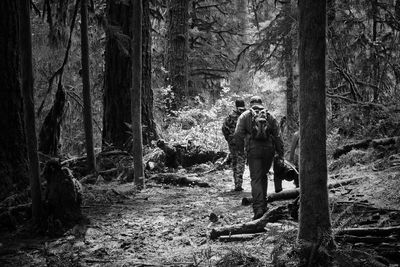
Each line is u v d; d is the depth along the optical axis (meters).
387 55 14.02
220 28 25.00
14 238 7.39
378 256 5.05
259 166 7.42
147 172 13.09
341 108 13.38
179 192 11.11
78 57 16.98
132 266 5.84
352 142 11.76
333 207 6.64
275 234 5.55
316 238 5.10
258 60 18.44
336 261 4.97
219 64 24.44
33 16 15.91
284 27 15.75
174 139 15.48
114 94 14.47
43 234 7.52
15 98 9.19
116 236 7.29
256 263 5.43
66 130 16.98
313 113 5.09
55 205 7.72
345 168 10.30
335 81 14.39
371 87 14.02
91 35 15.92
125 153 13.66
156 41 22.72
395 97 12.63
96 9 15.22
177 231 7.41
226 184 11.91
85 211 8.98
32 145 7.66
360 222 6.26
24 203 8.67
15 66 9.25
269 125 7.52
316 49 5.05
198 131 15.98
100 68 17.17
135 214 8.69
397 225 6.08
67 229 7.57
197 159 14.16
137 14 11.34
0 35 9.06
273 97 25.55
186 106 17.67
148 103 14.79
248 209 8.52
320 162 5.11
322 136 5.12
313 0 5.03
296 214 6.90
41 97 16.81
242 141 7.59
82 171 12.70
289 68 18.45
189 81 22.16
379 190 7.68
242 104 11.03
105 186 11.50
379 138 11.85
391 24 14.00
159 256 6.25
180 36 18.80
